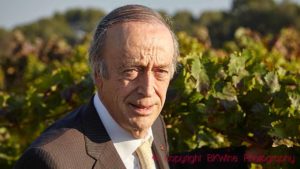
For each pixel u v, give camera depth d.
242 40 8.49
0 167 6.59
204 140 4.68
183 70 4.65
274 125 4.21
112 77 3.43
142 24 3.40
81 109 3.71
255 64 4.78
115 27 3.41
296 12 30.62
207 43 11.02
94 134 3.52
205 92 4.64
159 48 3.39
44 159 3.28
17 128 5.88
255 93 4.51
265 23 29.06
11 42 16.23
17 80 11.95
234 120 4.48
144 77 3.41
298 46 10.93
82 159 3.40
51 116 5.66
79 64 8.06
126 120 3.49
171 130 4.79
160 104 3.52
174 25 3.75
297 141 4.27
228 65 4.71
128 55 3.36
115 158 3.51
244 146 4.43
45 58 13.33
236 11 28.95
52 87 5.68
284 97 4.46
